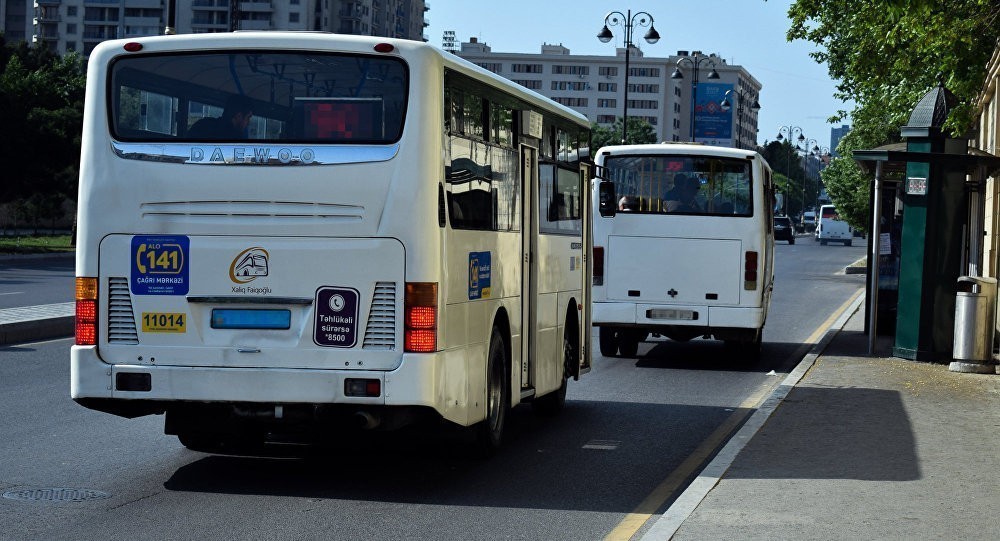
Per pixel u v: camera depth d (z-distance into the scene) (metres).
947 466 9.95
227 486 9.41
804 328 27.19
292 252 9.08
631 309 19.44
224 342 9.17
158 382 9.21
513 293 11.30
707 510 8.25
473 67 10.01
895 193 23.66
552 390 13.02
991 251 25.45
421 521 8.34
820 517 8.04
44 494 8.95
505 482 9.84
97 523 8.05
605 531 8.16
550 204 12.78
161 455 10.69
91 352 9.29
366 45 9.08
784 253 79.88
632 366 19.56
